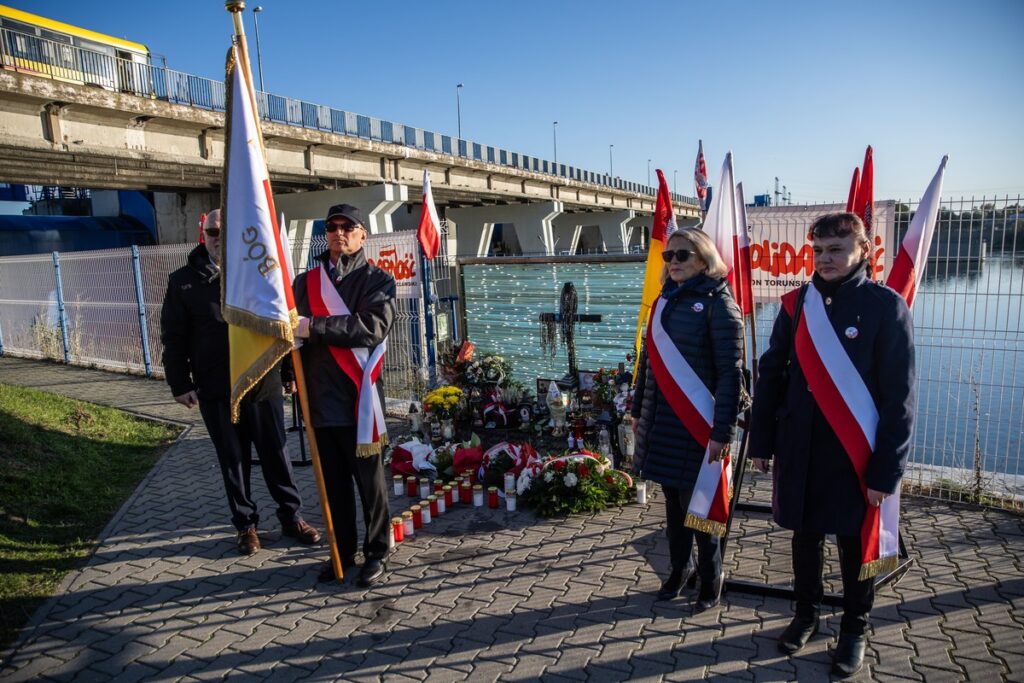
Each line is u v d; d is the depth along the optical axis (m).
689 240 3.44
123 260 11.80
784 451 3.19
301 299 4.11
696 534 3.63
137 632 3.73
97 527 5.16
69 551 4.71
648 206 50.78
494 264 8.34
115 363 12.41
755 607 3.74
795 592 3.35
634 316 7.62
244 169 3.73
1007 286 5.16
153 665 3.43
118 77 13.48
